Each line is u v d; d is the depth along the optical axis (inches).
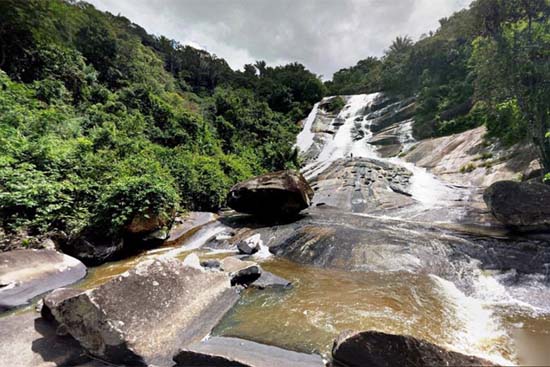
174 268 152.9
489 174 419.5
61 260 209.5
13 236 213.3
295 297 170.1
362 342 98.6
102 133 414.0
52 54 591.5
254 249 270.2
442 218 316.8
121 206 268.1
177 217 372.2
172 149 595.5
